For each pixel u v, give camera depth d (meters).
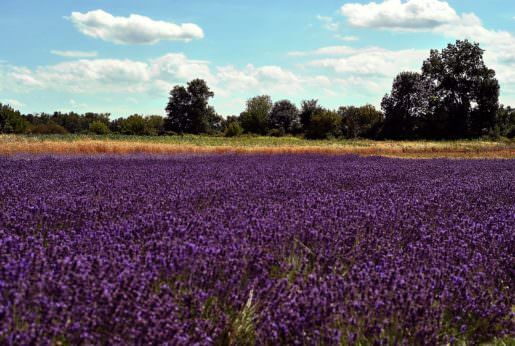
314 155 26.58
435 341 3.44
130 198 7.16
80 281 3.25
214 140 54.22
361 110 90.00
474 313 3.89
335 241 4.93
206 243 4.41
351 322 3.43
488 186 10.56
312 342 3.15
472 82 80.06
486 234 5.73
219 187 8.78
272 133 96.69
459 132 78.56
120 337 2.91
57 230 5.21
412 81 85.88
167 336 2.94
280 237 4.84
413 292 3.82
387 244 5.07
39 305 2.99
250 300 3.57
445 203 7.73
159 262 3.79
